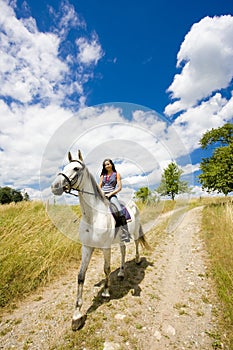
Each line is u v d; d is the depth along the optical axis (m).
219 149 16.38
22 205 8.56
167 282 3.99
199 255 5.25
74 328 2.63
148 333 2.59
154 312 3.03
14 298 3.45
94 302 3.27
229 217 7.65
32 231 5.43
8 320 2.94
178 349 2.33
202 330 2.60
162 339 2.48
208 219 9.29
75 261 5.12
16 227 5.54
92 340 2.44
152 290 3.64
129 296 3.44
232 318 2.65
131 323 2.76
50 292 3.74
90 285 3.87
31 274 3.97
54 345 2.42
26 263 4.14
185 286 3.74
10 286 3.60
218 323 2.70
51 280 4.16
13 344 2.47
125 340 2.45
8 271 3.77
